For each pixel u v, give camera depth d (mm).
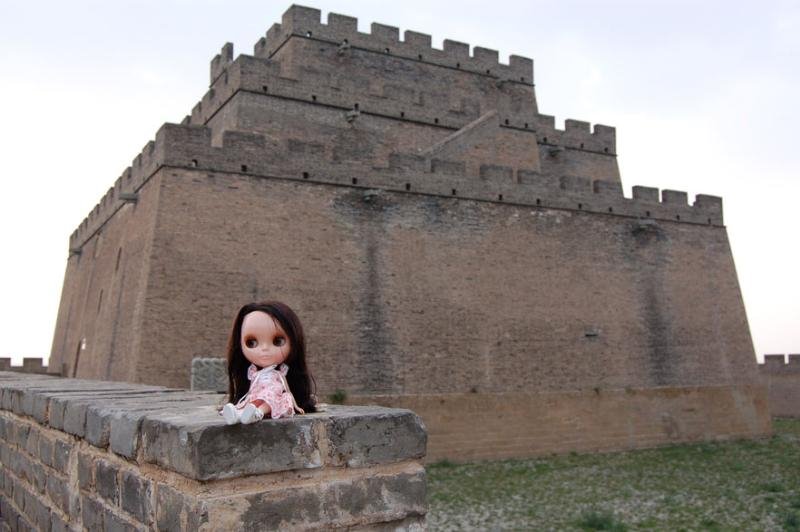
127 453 5016
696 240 37781
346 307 27609
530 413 30453
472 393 29312
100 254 34344
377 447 4617
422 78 42000
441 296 29688
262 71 34281
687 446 33594
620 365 33438
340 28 39906
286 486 4281
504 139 40094
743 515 20094
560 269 32969
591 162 46281
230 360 5035
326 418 4473
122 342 26344
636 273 35188
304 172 28156
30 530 7727
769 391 50219
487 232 31531
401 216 29703
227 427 4105
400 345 28297
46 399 7367
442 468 27359
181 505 4199
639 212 36094
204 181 26188
